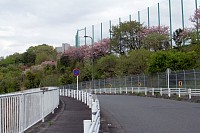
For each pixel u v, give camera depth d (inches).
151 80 1815.9
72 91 1533.0
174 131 466.0
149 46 2391.7
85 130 245.3
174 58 1737.2
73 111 804.0
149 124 551.8
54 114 723.4
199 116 655.8
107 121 610.9
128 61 2278.5
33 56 4726.9
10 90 2898.6
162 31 2508.6
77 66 3065.9
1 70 3971.5
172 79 1601.9
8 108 349.4
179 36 2266.2
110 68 2600.9
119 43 2842.0
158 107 895.1
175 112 745.6
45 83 3002.0
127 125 549.3
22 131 407.8
